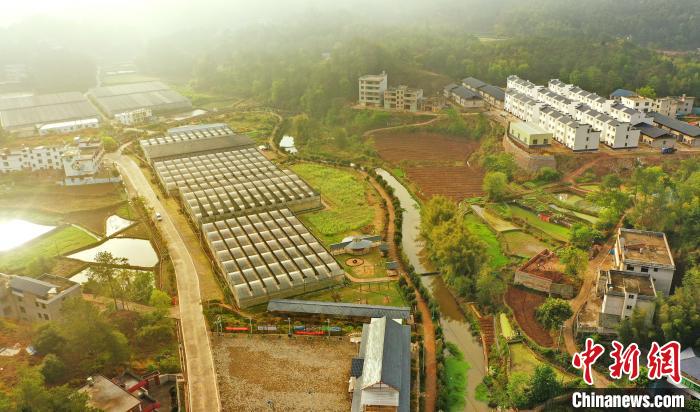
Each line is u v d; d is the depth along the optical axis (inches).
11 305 4751.5
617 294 4365.2
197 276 5403.5
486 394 4013.3
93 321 3971.5
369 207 7155.5
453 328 4800.7
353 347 4355.3
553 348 4293.8
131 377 3873.0
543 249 5880.9
